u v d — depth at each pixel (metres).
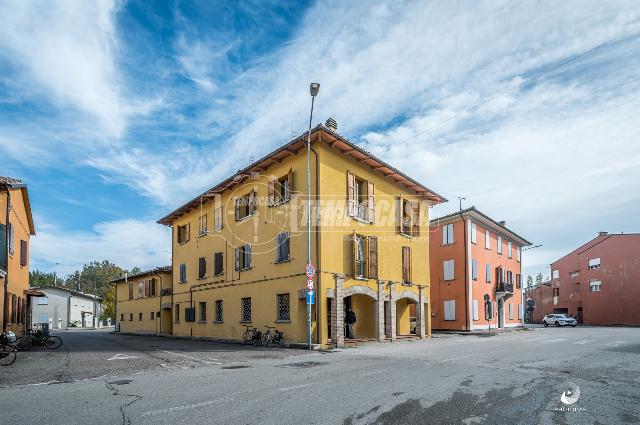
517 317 41.41
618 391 8.15
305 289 18.80
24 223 23.80
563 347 16.95
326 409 6.67
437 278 34.22
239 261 23.66
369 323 22.06
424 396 7.59
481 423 6.11
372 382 8.88
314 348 17.14
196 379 9.41
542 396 7.70
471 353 14.68
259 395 7.62
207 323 26.53
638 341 20.17
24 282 24.50
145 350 17.78
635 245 50.41
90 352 16.88
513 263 41.75
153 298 36.91
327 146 19.69
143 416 6.30
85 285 119.25
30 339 19.06
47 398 7.54
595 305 53.78
